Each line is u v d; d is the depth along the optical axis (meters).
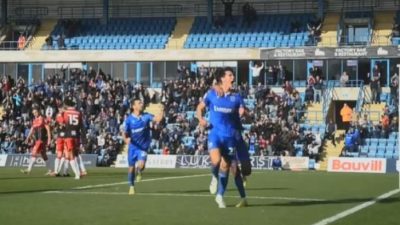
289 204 16.02
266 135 44.84
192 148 45.38
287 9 60.16
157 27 61.72
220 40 58.69
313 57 52.69
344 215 13.70
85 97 52.69
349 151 44.19
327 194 19.20
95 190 20.52
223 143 14.82
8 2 65.62
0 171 34.31
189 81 53.31
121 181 25.14
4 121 52.12
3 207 15.07
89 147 47.12
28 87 56.25
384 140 44.75
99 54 57.78
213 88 14.89
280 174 32.59
